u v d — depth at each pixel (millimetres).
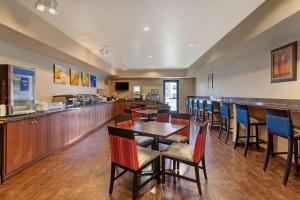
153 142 3059
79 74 6547
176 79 10734
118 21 3455
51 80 4871
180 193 2281
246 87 4863
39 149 3293
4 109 2709
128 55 6445
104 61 7445
